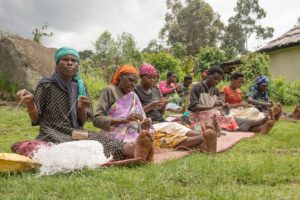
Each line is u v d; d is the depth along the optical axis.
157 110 5.66
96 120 4.58
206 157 4.32
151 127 4.98
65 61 4.21
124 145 4.20
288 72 19.86
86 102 4.09
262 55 18.19
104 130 4.67
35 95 4.19
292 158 4.38
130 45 30.58
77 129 4.22
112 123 4.53
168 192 3.06
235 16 44.56
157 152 4.99
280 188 3.33
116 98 4.73
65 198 2.97
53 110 4.20
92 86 14.13
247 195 2.99
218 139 6.30
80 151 3.73
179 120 6.98
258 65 17.69
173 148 5.11
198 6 45.00
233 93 8.30
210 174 3.58
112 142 4.18
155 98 5.62
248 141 6.28
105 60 29.80
